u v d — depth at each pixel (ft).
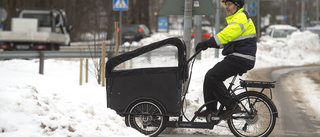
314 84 78.28
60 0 241.96
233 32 35.19
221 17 114.21
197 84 69.41
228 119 38.14
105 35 84.07
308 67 118.83
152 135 38.22
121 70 38.22
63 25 146.72
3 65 86.79
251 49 35.96
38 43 123.75
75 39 229.66
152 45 37.73
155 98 37.81
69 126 32.50
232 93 37.93
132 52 38.17
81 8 233.76
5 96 33.14
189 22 50.75
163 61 38.42
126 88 38.22
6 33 121.90
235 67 36.24
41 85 62.34
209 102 37.76
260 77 86.43
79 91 59.62
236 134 38.24
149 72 37.78
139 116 38.22
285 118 49.55
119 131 35.01
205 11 51.21
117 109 38.47
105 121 36.29
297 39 150.82
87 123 34.60
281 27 188.24
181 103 38.42
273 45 147.02
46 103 35.09
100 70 69.31
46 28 143.64
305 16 203.51
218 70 36.65
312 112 53.11
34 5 241.76
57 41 129.08
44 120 32.04
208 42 35.83
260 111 37.83
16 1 228.02
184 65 37.27
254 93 37.81
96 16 83.41
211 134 41.19
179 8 51.65
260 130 37.96
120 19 84.02
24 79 67.77
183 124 38.14
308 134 42.09
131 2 264.11
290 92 68.39
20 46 124.16
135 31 182.39
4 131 30.48
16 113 31.94
